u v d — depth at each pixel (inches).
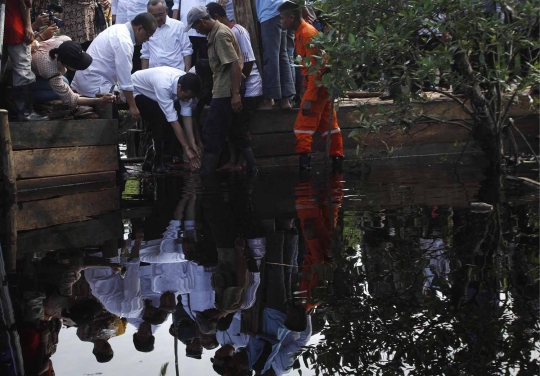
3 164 214.1
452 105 324.8
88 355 81.7
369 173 264.8
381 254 125.6
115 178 268.8
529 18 221.5
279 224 161.8
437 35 234.7
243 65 279.6
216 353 81.3
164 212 186.7
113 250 140.3
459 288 101.0
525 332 82.6
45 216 183.3
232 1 302.4
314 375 73.4
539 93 296.7
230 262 126.5
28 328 92.4
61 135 245.0
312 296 102.0
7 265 128.8
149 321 94.2
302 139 284.0
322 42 228.4
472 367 73.4
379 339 83.0
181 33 306.7
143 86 284.7
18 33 230.2
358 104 277.3
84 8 301.9
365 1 223.6
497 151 256.7
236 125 286.8
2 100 248.4
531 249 124.4
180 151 310.0
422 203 183.2
